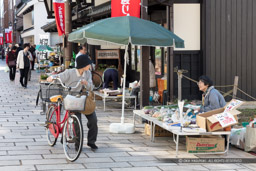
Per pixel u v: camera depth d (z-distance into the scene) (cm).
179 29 1255
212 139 696
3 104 1268
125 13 975
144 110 863
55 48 3344
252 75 1289
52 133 720
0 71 3155
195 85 1262
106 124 969
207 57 1253
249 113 1118
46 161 632
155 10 1551
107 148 729
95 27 792
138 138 823
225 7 1262
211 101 732
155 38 797
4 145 731
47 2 1972
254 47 1286
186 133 668
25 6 4700
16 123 948
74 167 603
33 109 1173
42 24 4222
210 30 1251
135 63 1773
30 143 751
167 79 1276
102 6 1758
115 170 594
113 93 1198
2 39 7388
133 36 780
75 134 627
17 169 585
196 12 1260
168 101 1266
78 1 1653
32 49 3142
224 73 1269
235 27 1270
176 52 1250
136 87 1210
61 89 736
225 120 677
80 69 687
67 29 1627
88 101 661
